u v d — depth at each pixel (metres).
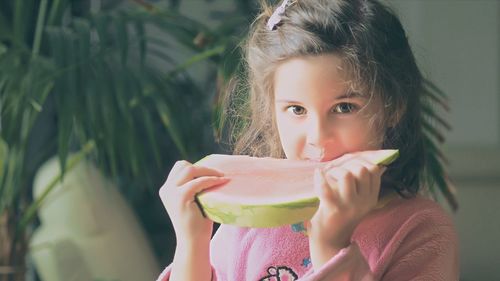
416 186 1.21
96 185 3.08
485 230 2.78
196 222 1.11
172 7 3.76
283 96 1.07
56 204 3.00
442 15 3.61
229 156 1.18
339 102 1.05
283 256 1.22
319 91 1.04
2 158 2.47
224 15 4.01
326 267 0.98
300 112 1.07
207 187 1.08
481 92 3.62
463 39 3.62
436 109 3.41
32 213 2.58
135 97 2.33
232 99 1.44
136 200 3.69
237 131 1.39
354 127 1.05
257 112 1.23
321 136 1.05
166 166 3.75
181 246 1.14
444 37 3.62
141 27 2.57
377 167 0.98
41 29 2.58
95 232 3.00
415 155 1.19
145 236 3.21
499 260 2.73
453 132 3.61
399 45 1.13
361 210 0.98
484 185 2.85
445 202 2.78
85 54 2.34
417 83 1.17
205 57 2.49
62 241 2.92
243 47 1.37
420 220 1.16
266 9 1.22
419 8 3.62
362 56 1.05
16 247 2.58
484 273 2.72
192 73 3.91
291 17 1.09
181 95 2.63
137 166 2.42
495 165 2.92
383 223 1.16
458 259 1.18
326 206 0.98
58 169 3.01
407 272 1.14
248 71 1.27
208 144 3.33
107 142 2.30
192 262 1.13
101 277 2.96
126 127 2.37
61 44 2.36
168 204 1.12
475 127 3.63
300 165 1.08
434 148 2.04
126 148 2.38
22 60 2.55
